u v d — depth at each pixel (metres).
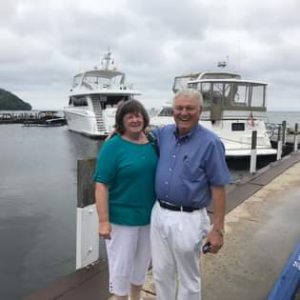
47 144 33.50
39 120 65.56
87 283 4.02
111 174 3.04
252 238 5.55
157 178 2.96
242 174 15.87
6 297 6.25
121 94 34.75
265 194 8.27
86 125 36.38
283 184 9.35
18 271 7.12
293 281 3.27
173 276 3.10
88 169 4.33
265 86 19.11
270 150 18.16
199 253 3.00
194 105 2.81
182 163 2.84
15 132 49.16
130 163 3.02
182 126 2.85
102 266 4.40
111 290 3.29
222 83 18.52
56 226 9.91
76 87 39.97
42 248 8.27
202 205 2.90
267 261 4.78
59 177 17.86
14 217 10.79
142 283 3.43
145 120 3.08
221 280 4.28
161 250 3.01
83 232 4.38
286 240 5.50
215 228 2.92
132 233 3.16
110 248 3.22
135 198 3.12
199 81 19.05
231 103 18.48
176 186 2.84
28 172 19.33
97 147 30.55
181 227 2.86
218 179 2.83
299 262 3.49
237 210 7.00
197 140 2.84
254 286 4.16
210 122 18.45
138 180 3.07
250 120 18.66
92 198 4.43
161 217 2.94
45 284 6.66
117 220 3.14
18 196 13.73
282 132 20.73
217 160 2.81
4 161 23.69
